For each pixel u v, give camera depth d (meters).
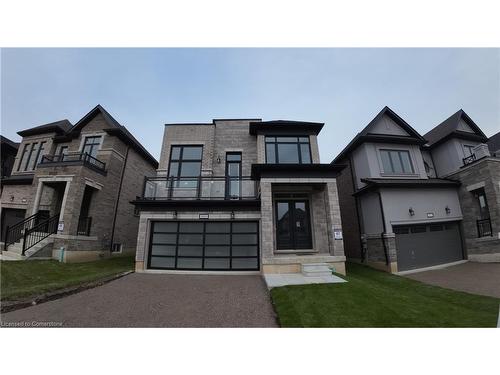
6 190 14.91
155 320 4.99
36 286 6.66
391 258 11.01
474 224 12.15
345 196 15.42
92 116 15.11
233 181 11.33
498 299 6.34
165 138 12.93
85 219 12.73
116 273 9.30
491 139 16.78
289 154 12.18
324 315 5.05
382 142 13.82
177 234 10.91
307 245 10.82
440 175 15.03
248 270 10.38
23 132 16.34
